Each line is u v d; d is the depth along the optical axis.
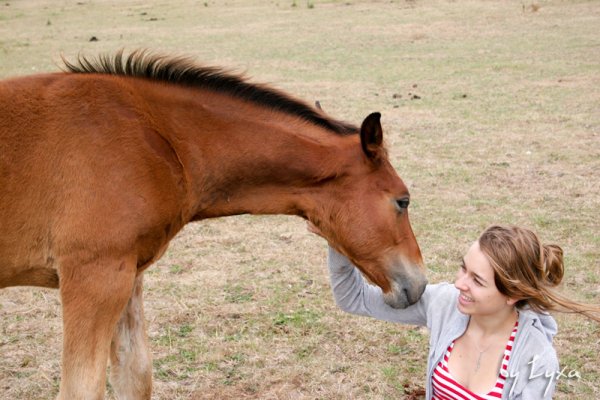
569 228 6.73
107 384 4.54
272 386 4.34
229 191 3.63
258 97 3.65
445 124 10.76
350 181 3.58
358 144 3.61
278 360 4.61
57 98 3.30
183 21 25.11
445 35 20.16
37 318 5.19
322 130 3.68
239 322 5.09
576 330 4.88
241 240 6.73
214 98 3.59
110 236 3.26
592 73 14.19
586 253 6.14
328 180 3.59
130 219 3.28
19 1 33.66
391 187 3.56
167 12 27.94
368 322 5.09
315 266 6.09
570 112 11.25
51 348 4.77
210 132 3.54
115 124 3.32
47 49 18.83
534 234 2.59
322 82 14.27
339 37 20.50
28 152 3.22
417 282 3.49
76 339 3.30
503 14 23.22
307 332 4.96
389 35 20.58
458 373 2.78
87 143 3.25
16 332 4.96
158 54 3.64
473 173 8.45
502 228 2.63
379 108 11.88
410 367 4.52
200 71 3.61
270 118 3.64
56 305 5.40
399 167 8.72
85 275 3.28
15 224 3.26
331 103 12.27
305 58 17.27
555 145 9.50
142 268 3.53
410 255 3.57
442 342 2.81
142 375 3.82
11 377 4.42
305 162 3.58
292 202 3.67
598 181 8.04
